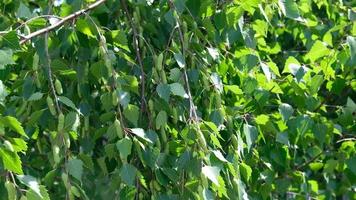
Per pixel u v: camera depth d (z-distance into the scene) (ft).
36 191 6.16
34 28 8.08
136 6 8.41
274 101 9.20
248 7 7.95
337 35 10.27
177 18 7.82
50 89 7.18
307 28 10.45
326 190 11.30
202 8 8.08
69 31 7.48
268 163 9.25
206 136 7.54
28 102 7.64
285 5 8.38
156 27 8.53
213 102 7.96
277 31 11.37
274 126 8.64
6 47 6.88
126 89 7.56
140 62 7.80
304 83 8.70
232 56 8.85
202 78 8.00
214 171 7.00
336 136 10.96
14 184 6.19
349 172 9.60
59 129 6.90
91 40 7.68
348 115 9.27
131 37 8.62
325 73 8.56
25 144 6.34
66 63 8.27
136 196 7.30
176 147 7.58
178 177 7.32
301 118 8.68
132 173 6.96
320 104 9.89
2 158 6.07
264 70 8.22
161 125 7.48
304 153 11.25
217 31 8.30
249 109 8.60
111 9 8.64
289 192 10.27
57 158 6.88
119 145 6.93
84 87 8.05
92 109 8.31
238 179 7.49
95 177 9.78
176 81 7.65
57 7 8.74
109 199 8.74
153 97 7.96
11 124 6.28
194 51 8.20
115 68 8.51
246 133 7.91
